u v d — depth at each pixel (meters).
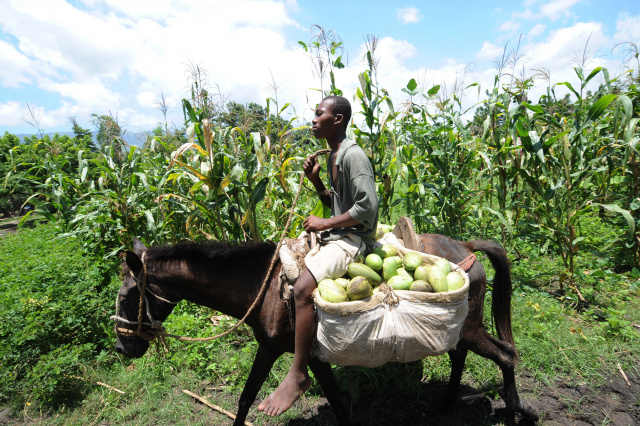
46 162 6.78
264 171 5.39
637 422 3.00
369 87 4.75
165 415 3.29
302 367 2.40
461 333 2.78
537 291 5.12
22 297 4.22
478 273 2.79
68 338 4.02
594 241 6.18
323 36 4.87
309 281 2.34
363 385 3.54
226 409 3.34
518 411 2.89
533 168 5.72
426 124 5.76
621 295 4.94
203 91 5.10
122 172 5.84
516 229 6.22
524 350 3.85
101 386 3.69
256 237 4.64
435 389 3.48
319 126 2.44
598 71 4.59
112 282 5.11
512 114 4.98
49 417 3.39
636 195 5.52
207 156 4.41
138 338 2.71
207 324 4.57
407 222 2.94
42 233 7.98
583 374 3.54
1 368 3.60
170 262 2.60
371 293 2.33
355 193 2.31
